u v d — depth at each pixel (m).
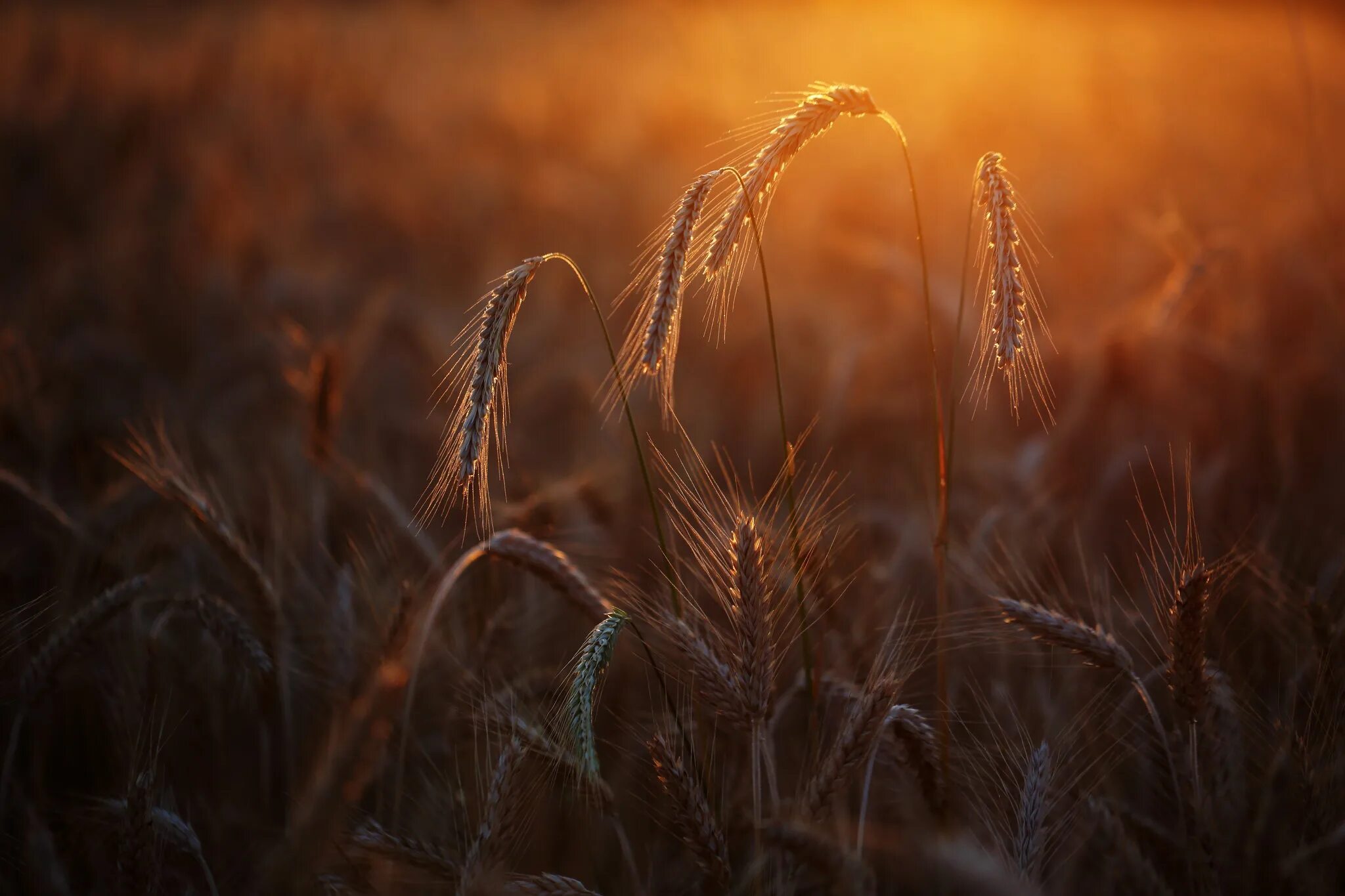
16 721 2.48
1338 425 4.61
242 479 4.11
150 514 3.43
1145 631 2.94
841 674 2.63
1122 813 2.26
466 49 24.34
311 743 2.76
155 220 9.73
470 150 13.34
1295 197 8.84
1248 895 2.18
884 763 2.35
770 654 2.00
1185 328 5.14
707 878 2.33
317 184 11.77
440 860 2.09
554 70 20.52
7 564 3.47
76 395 5.48
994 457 4.46
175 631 3.14
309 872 1.76
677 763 1.96
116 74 16.64
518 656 3.09
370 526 3.52
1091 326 6.04
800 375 5.96
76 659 2.52
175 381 6.02
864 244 7.68
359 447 4.75
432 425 5.11
